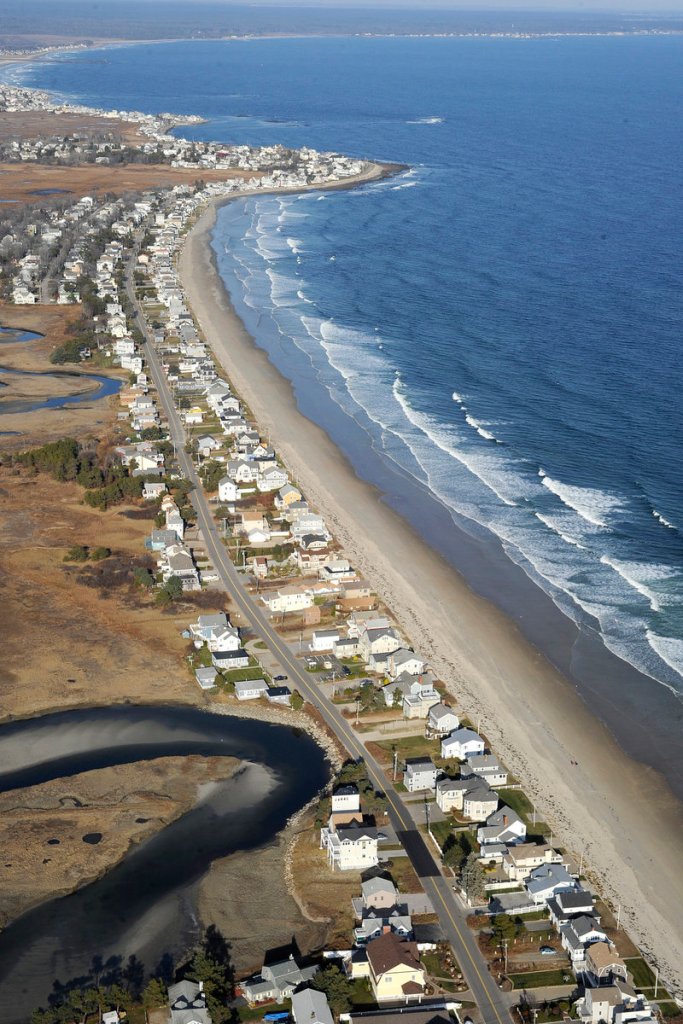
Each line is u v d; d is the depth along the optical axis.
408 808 151.25
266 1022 118.12
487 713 172.62
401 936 127.81
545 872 137.50
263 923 131.88
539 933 131.12
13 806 151.38
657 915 134.00
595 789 156.75
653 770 161.50
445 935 129.62
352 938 129.25
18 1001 120.75
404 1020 116.88
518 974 124.94
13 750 164.12
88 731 168.75
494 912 133.25
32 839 145.00
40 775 158.62
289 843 145.38
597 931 128.38
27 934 130.00
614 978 123.06
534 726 170.25
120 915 133.12
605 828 148.88
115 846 144.12
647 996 121.88
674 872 141.62
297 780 157.50
